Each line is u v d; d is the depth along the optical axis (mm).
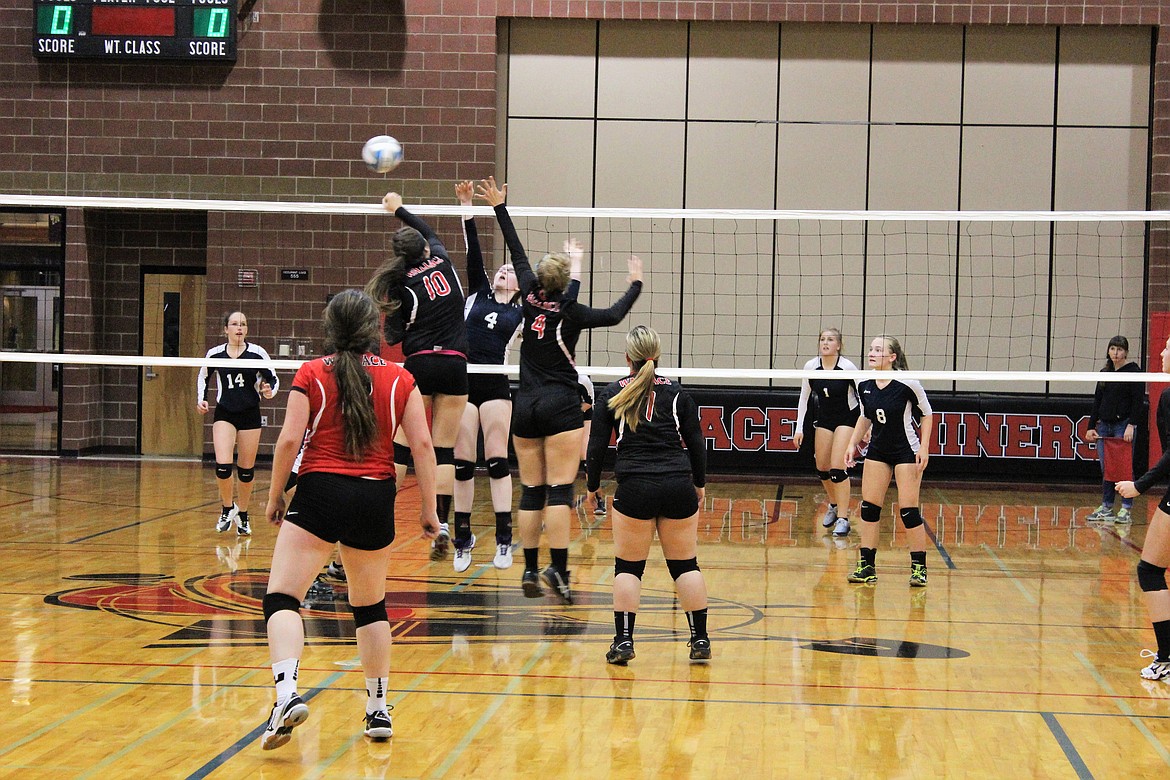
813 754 5094
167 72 18797
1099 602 8812
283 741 4758
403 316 8195
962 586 9414
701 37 18969
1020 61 18641
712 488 16969
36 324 19359
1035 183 18672
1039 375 9109
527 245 19000
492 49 18609
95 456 19500
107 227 19797
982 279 18578
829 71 18859
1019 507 15312
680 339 18922
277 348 18688
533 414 7996
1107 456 13953
